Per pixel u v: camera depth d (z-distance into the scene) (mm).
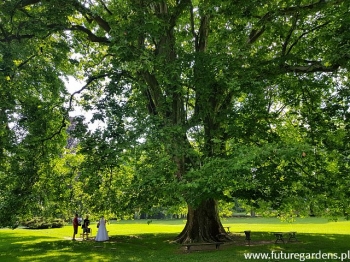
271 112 14164
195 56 11016
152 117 10258
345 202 11625
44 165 14648
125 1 12586
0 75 10125
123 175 14727
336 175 11328
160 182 9484
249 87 10664
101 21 14492
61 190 15414
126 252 14109
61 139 14859
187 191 8914
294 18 12273
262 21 12195
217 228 15977
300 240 15820
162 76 10516
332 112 11461
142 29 10297
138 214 13719
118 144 9805
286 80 12273
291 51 13641
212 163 8891
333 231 21406
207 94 11031
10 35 12344
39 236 22281
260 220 37938
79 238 21000
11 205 12312
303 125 12547
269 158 9297
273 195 10695
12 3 11492
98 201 14797
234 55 11617
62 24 12328
